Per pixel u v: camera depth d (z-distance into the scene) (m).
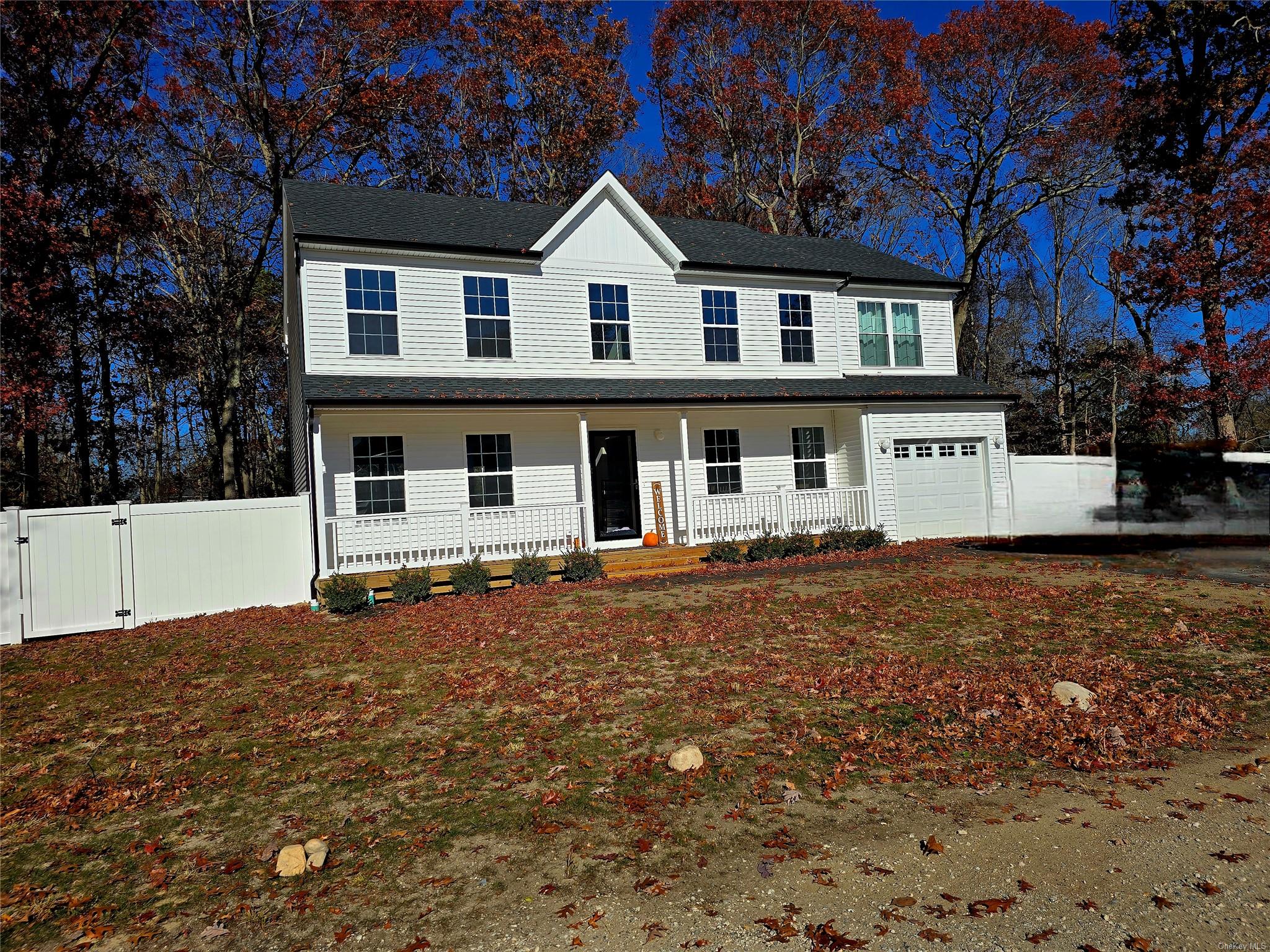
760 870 4.32
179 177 30.11
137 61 24.09
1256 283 19.27
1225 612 9.45
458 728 6.82
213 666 9.37
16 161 20.84
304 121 27.94
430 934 3.87
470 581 13.23
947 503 19.27
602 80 34.56
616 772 5.73
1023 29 29.44
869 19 32.31
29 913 4.24
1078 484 16.89
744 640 9.21
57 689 8.77
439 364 15.71
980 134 32.19
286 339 24.47
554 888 4.25
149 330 24.83
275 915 4.13
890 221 39.41
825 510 17.98
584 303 17.11
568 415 16.53
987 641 8.76
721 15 33.91
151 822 5.32
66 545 12.06
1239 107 21.64
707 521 17.38
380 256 15.35
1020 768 5.54
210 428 35.38
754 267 18.47
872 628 9.52
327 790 5.71
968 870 4.22
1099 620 9.39
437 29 30.39
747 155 36.41
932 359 21.17
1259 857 4.22
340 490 14.48
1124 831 4.58
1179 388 21.72
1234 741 5.90
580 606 11.62
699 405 16.05
